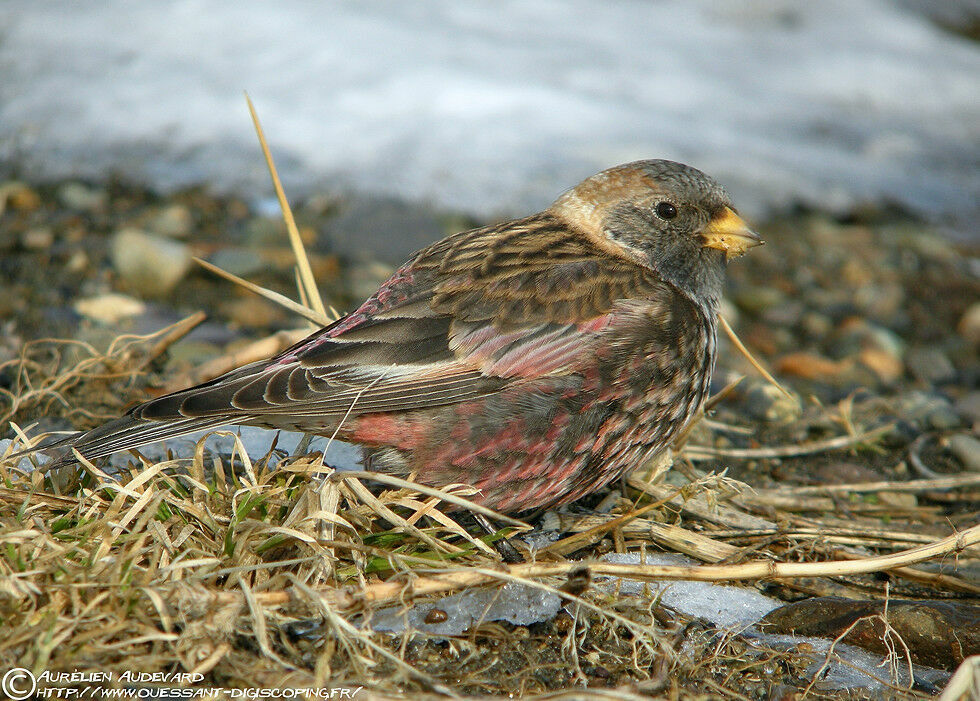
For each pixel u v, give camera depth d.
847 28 22.77
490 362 7.16
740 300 14.06
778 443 10.13
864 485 8.99
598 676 6.37
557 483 7.45
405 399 7.05
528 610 6.69
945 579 7.63
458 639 6.39
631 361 7.32
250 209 14.45
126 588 6.00
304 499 6.79
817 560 7.96
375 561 6.71
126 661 5.71
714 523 8.23
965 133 19.05
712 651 6.64
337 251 13.73
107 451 6.66
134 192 14.55
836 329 13.55
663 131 17.16
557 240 8.14
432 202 14.77
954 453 10.30
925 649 6.71
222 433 7.27
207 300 12.40
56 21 17.81
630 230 8.43
